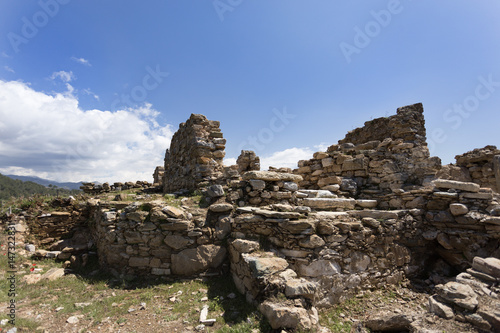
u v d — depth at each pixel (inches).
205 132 427.5
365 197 398.6
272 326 153.2
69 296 229.1
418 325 147.6
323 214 256.1
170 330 167.6
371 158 417.7
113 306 206.1
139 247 268.7
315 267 218.5
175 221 259.9
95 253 336.8
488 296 155.5
